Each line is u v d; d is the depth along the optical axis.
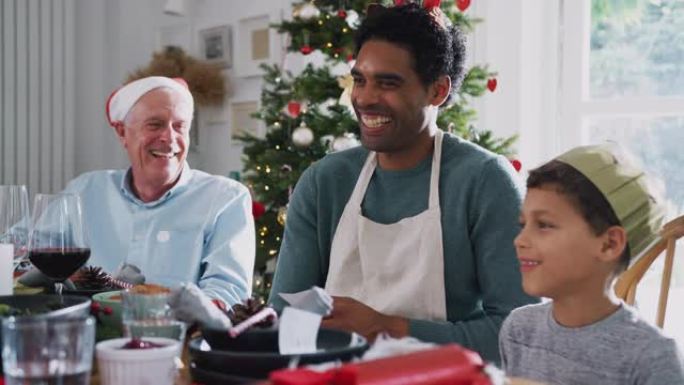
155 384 0.84
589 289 1.20
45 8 4.33
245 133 3.45
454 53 1.58
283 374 0.69
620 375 1.15
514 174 1.53
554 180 1.20
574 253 1.18
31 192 4.31
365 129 1.52
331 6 3.11
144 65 4.65
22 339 0.73
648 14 3.25
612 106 3.29
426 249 1.48
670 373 1.11
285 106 3.20
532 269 1.22
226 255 1.97
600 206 1.17
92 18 4.58
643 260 1.59
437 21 1.51
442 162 1.55
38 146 4.34
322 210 1.62
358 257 1.54
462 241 1.49
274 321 0.98
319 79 3.06
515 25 3.33
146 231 2.06
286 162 3.14
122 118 2.09
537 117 3.40
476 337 1.39
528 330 1.27
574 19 3.35
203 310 0.91
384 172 1.58
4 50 4.24
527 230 1.23
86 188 2.16
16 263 1.63
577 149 1.25
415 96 1.50
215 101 4.34
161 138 2.06
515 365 1.29
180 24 4.56
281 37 3.99
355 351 0.88
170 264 2.02
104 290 1.42
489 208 1.47
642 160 3.26
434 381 0.69
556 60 3.38
